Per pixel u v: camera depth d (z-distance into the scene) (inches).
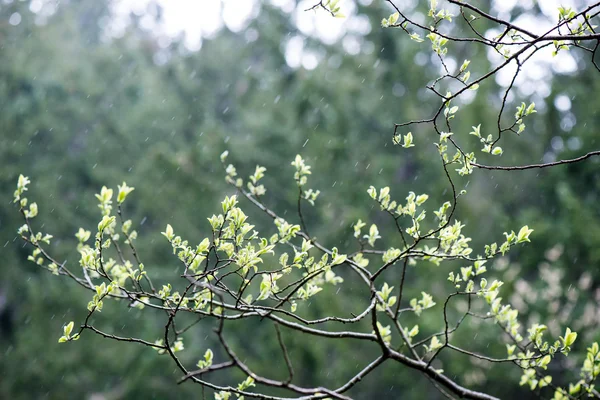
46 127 436.5
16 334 394.9
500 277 335.3
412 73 407.8
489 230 382.0
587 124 330.0
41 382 366.9
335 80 408.8
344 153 382.0
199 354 399.9
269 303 252.5
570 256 316.8
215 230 99.4
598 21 352.8
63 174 438.9
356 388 358.9
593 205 316.2
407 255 118.6
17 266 399.2
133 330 372.2
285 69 454.9
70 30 576.4
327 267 105.3
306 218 403.5
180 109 479.5
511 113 383.2
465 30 374.6
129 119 469.4
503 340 311.0
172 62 504.4
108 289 100.6
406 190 399.5
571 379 278.1
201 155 386.3
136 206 444.1
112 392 378.6
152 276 363.9
